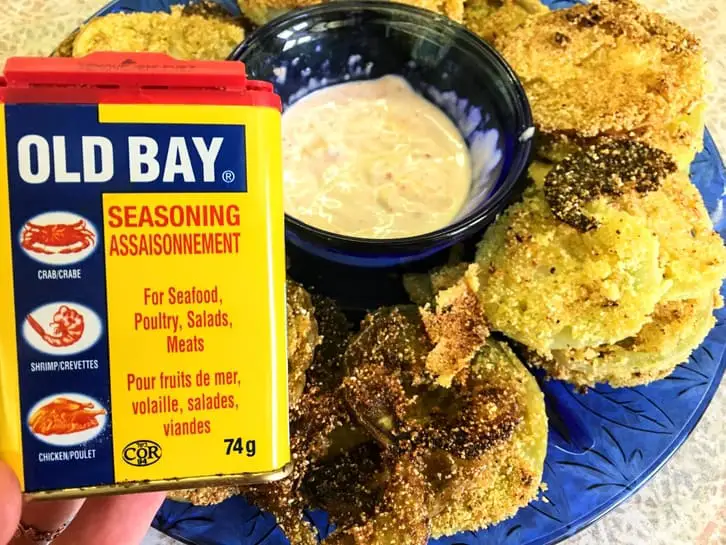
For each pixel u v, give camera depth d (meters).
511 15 0.32
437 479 0.24
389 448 0.24
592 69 0.29
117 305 0.15
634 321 0.25
